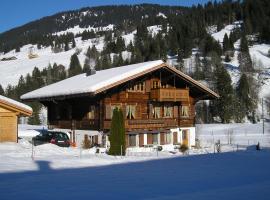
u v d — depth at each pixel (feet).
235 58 449.48
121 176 58.03
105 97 117.91
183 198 42.42
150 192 46.19
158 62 122.72
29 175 57.72
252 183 53.47
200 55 466.70
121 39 618.44
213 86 308.40
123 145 94.73
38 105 277.85
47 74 435.12
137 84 126.41
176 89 127.65
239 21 633.20
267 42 526.16
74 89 115.14
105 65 459.32
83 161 74.64
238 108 282.36
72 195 43.80
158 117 130.62
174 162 77.46
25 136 142.10
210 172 63.82
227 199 42.11
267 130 205.98
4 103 99.66
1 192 44.98
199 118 280.92
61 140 114.11
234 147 127.03
